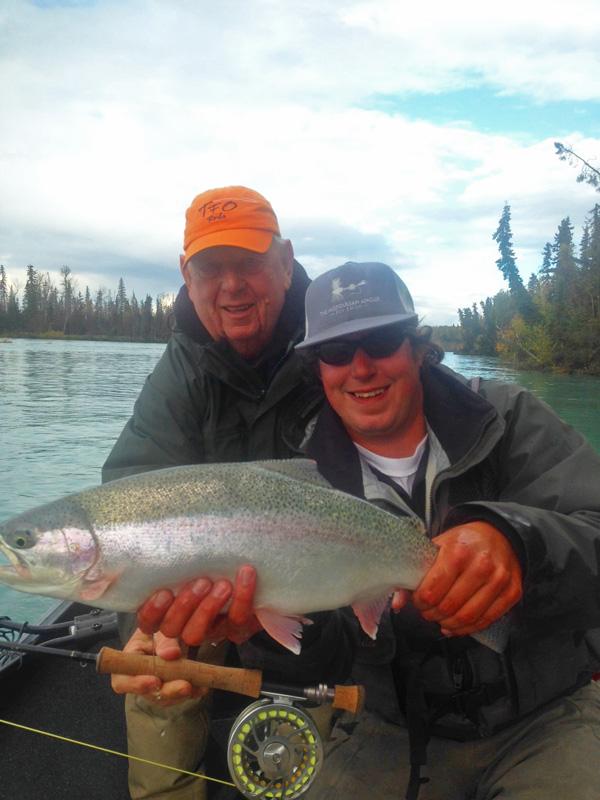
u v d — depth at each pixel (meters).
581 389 7.18
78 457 4.13
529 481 1.00
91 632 1.36
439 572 0.81
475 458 1.00
